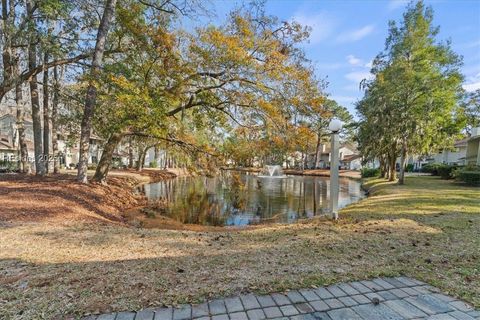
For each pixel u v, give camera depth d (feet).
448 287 8.56
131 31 32.17
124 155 112.68
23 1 26.89
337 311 7.22
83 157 33.37
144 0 33.06
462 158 86.28
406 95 48.80
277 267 10.21
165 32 32.17
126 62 32.55
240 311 7.21
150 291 8.23
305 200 44.21
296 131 34.42
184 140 36.04
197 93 34.09
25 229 16.30
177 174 99.50
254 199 45.09
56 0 25.30
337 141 21.48
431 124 50.34
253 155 37.27
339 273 9.62
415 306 7.47
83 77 30.25
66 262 10.90
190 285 8.63
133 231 17.52
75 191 28.89
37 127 42.45
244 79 31.78
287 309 7.32
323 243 13.75
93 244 13.76
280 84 32.40
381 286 8.66
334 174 21.72
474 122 66.95
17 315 7.01
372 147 62.80
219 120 36.96
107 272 9.71
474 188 43.78
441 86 47.62
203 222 28.81
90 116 32.86
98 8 31.55
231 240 15.20
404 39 50.03
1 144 82.33
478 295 8.04
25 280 9.02
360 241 13.97
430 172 81.92
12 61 31.37
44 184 31.27
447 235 14.88
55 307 7.37
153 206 36.45
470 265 10.32
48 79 40.93
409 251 12.10
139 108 27.43
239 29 31.48
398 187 46.34
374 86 58.23
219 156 36.63
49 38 27.91
